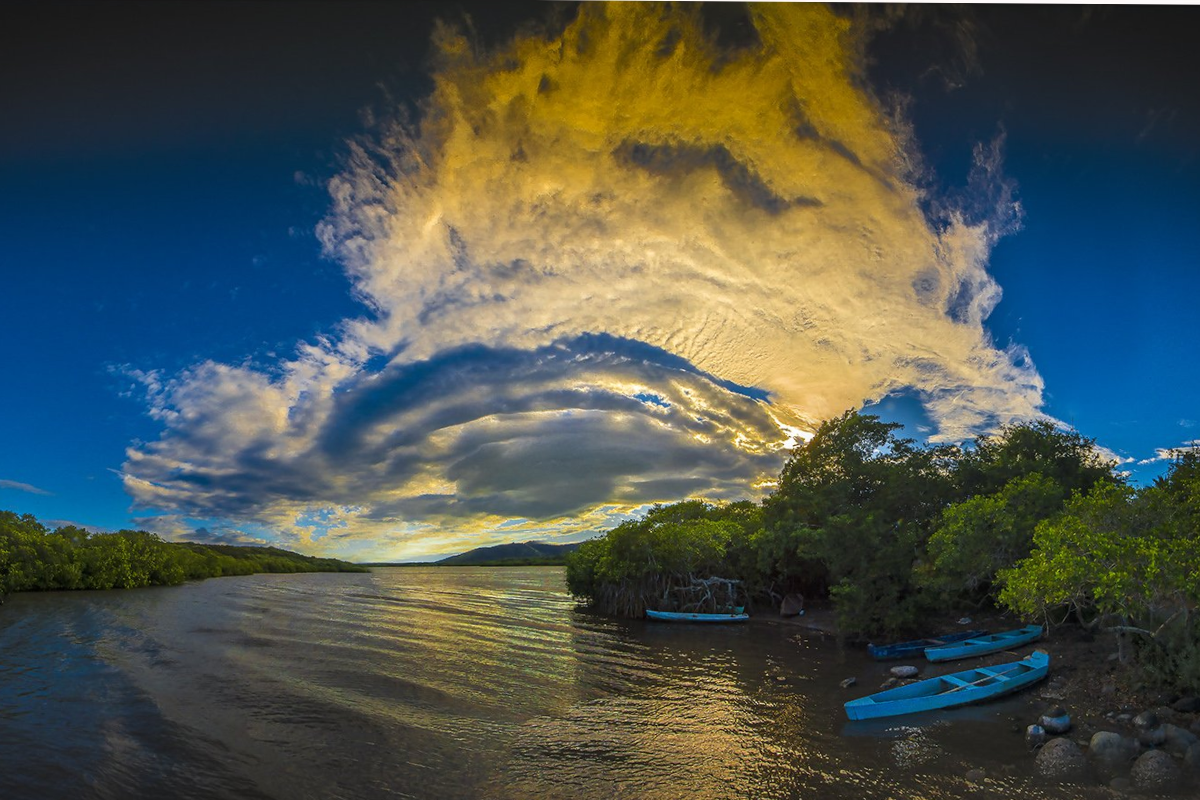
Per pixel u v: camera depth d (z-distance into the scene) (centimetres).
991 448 3809
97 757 1525
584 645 3291
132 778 1414
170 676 2375
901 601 3012
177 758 1539
